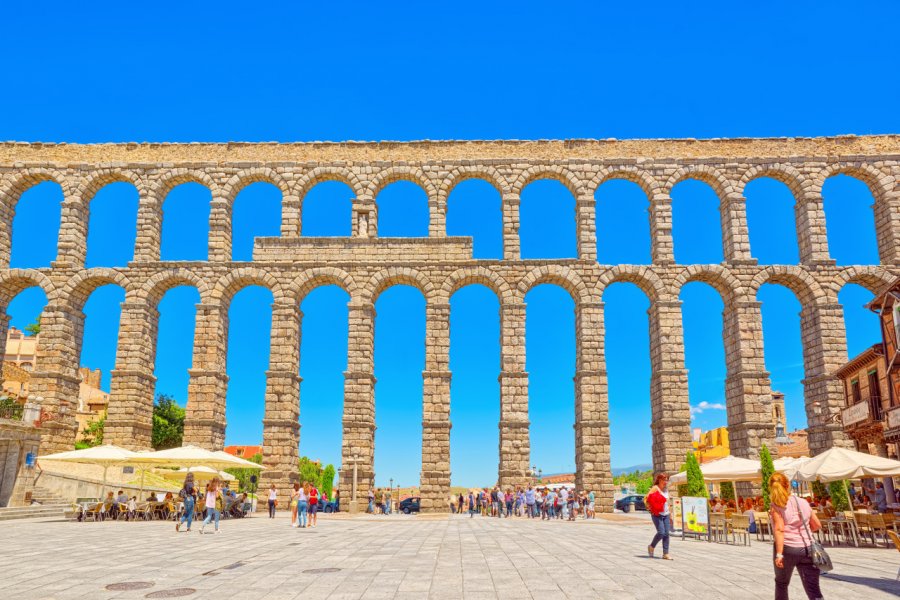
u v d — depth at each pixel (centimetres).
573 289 5166
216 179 5409
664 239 5175
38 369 5034
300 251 5234
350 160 5422
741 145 5353
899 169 5266
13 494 3741
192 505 2842
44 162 5444
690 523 2636
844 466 2489
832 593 1362
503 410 4891
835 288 5025
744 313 5006
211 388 4978
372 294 5162
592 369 4944
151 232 5325
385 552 1995
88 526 3103
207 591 1317
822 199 5212
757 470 3094
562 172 5338
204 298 5144
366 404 4941
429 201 5328
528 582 1417
